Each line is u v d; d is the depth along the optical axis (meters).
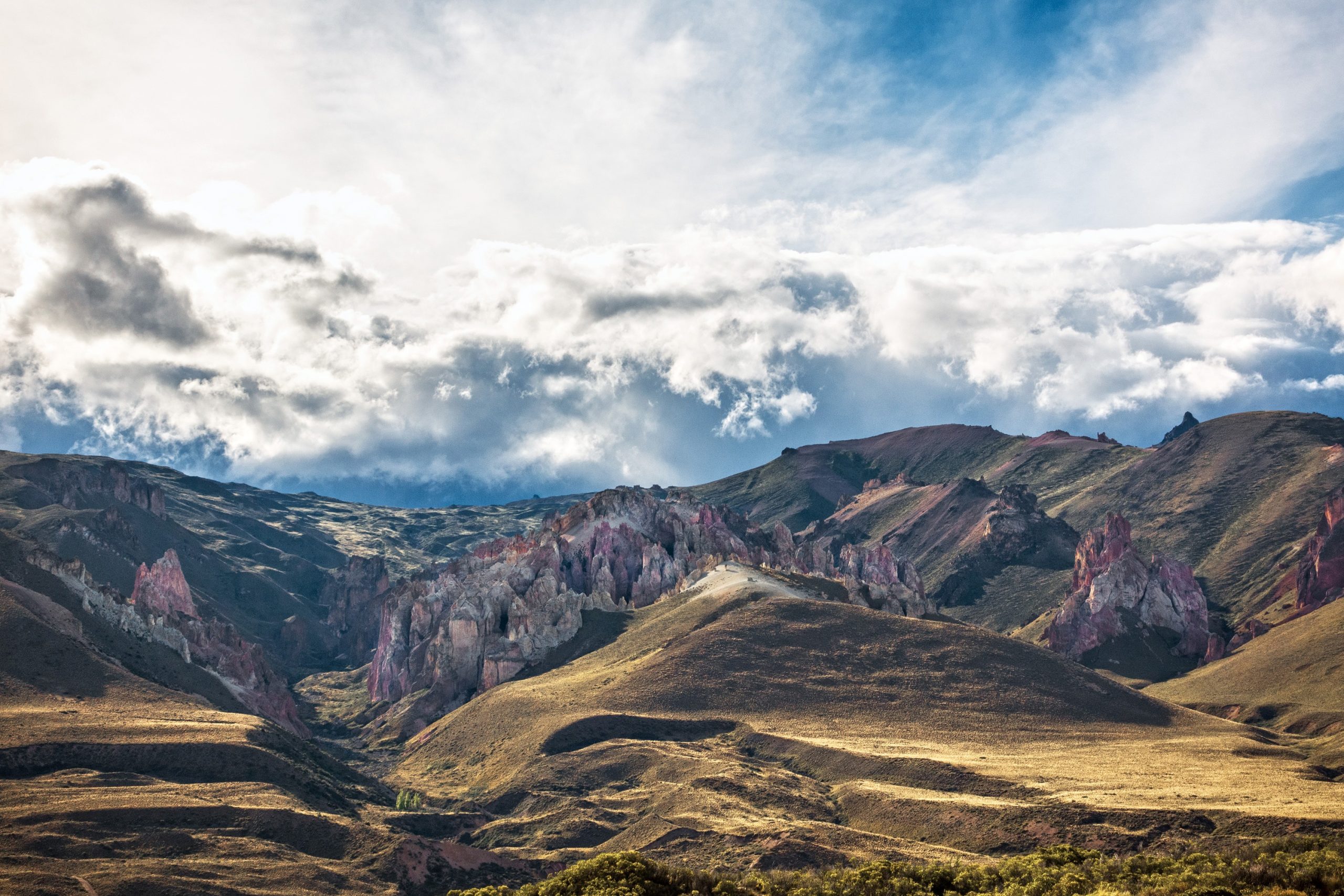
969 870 138.88
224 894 152.62
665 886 123.88
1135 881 120.06
